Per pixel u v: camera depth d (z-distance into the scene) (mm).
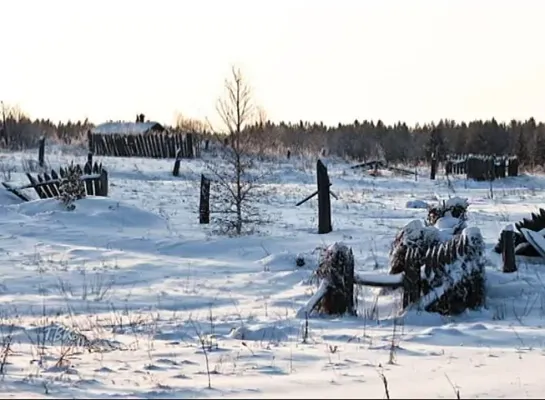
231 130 20422
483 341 9625
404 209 27750
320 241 19031
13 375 7117
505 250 14797
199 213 22625
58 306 12383
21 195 25234
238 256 17781
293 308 12312
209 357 8305
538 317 11695
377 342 9422
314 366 7824
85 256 17094
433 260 11867
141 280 14844
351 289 11773
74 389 6473
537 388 6621
